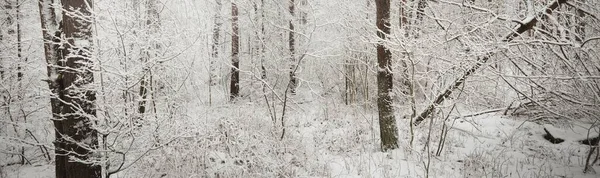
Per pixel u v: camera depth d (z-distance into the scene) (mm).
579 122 6941
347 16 9711
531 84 6305
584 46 5703
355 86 11891
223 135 6316
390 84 6789
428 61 7539
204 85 13125
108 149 4574
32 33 7793
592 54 5699
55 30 4371
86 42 4363
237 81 12883
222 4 12867
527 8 6168
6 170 6016
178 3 9773
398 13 9477
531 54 6355
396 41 6590
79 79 4223
